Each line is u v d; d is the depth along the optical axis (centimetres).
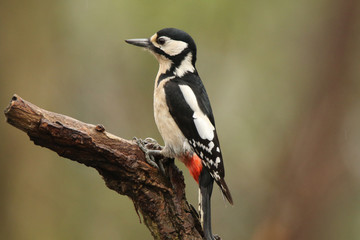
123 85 1479
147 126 1462
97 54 1476
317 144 1487
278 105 1574
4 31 1366
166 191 675
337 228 1412
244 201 1477
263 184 1484
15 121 579
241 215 1462
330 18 1602
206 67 1559
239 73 1582
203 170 757
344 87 1552
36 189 1317
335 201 1434
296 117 1547
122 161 644
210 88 1558
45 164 1327
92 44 1475
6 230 1297
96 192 1348
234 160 1520
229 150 1530
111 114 1457
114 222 1328
